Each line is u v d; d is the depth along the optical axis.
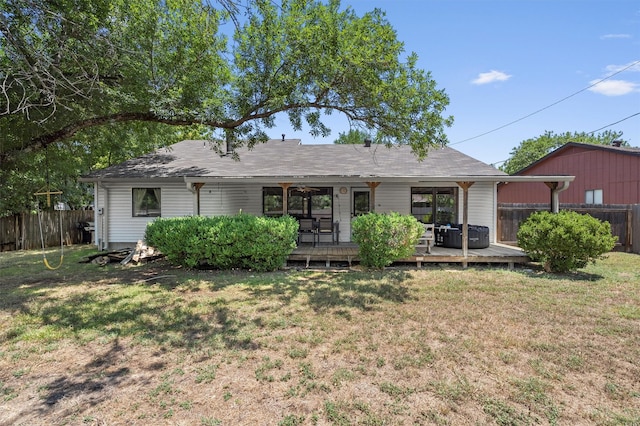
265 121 9.39
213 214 12.28
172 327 4.65
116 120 8.43
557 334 4.34
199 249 8.39
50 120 8.04
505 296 6.05
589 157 16.42
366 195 12.71
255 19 7.93
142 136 14.73
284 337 4.27
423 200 12.69
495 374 3.34
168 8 8.51
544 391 3.04
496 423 2.61
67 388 3.14
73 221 16.00
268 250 8.29
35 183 15.45
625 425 2.57
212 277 7.78
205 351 3.89
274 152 14.21
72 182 18.50
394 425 2.59
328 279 7.52
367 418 2.67
